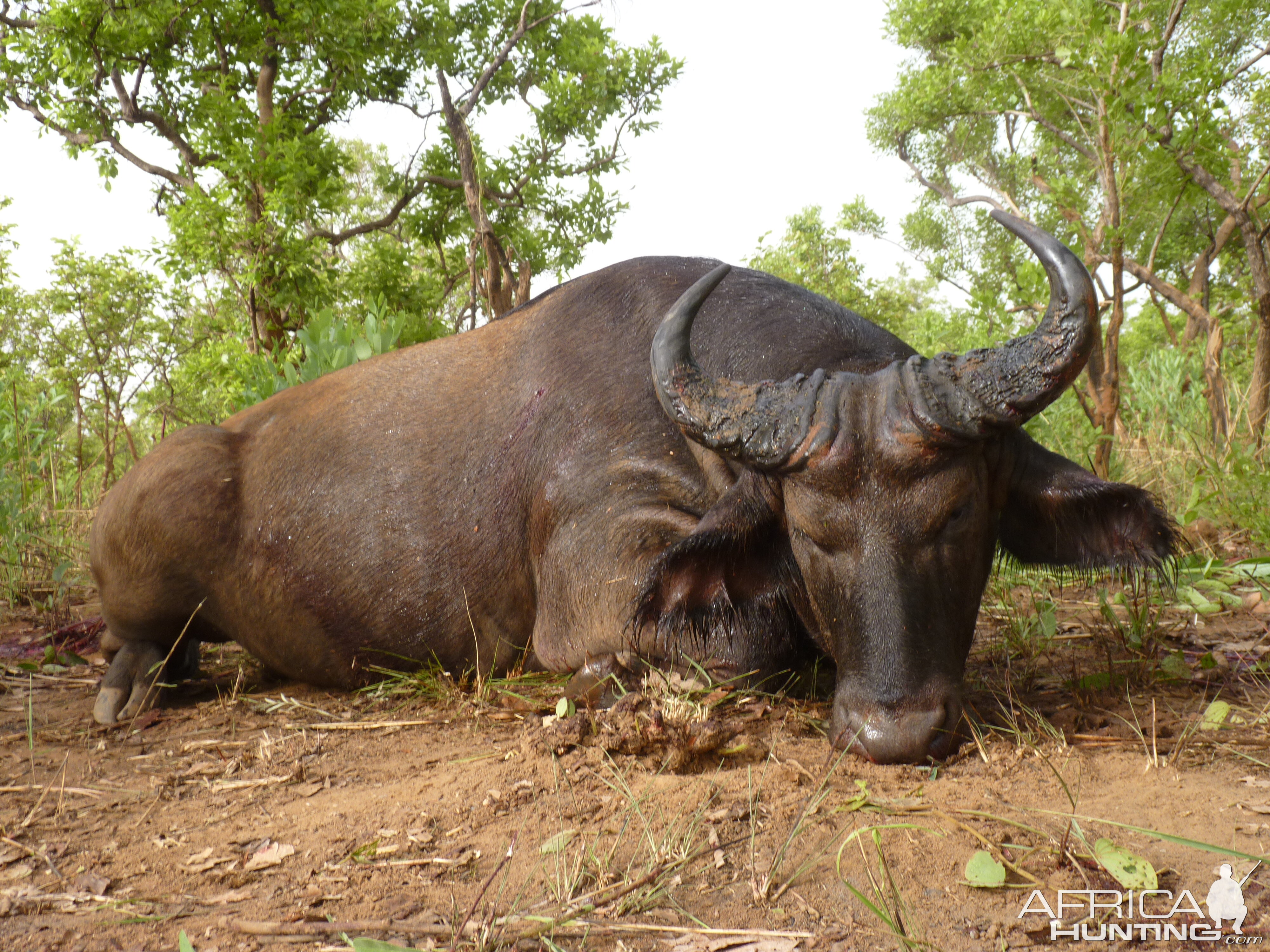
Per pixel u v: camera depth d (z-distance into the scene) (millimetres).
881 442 3430
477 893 2666
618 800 3229
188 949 2248
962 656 3582
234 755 4164
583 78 25500
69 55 21172
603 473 4660
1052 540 3980
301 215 19172
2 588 7969
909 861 2668
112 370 21312
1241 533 7316
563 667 4703
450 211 26109
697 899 2549
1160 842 2709
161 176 23656
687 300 3812
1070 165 18344
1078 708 4051
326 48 23438
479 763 3752
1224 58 12906
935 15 20734
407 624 5191
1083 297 3289
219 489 5473
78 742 4504
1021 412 3322
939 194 19266
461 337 5699
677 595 3967
